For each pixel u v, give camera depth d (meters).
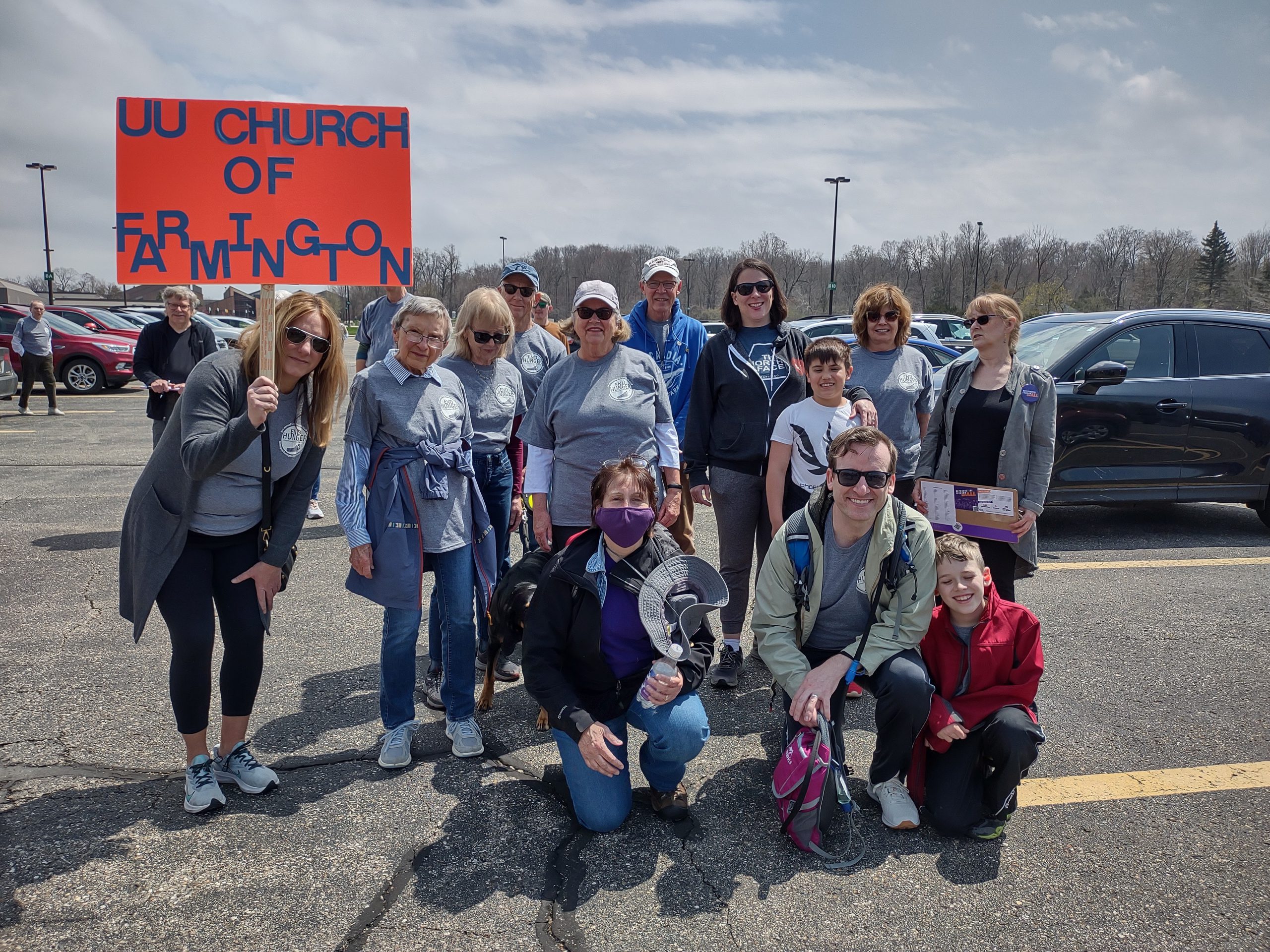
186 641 2.68
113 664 3.91
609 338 3.40
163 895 2.32
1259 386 6.39
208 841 2.58
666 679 2.57
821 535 2.87
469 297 3.82
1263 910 2.30
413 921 2.24
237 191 2.83
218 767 2.93
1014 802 2.58
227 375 2.65
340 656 4.11
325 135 2.89
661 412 3.57
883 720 2.69
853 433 2.73
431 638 3.67
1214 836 2.66
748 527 3.88
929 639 2.78
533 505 3.53
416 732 3.38
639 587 2.68
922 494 3.73
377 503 3.03
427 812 2.77
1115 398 6.16
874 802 2.88
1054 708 3.58
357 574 3.05
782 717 3.53
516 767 3.09
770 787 2.97
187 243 2.81
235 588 2.80
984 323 3.64
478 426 3.87
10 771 2.97
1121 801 2.86
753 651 4.28
